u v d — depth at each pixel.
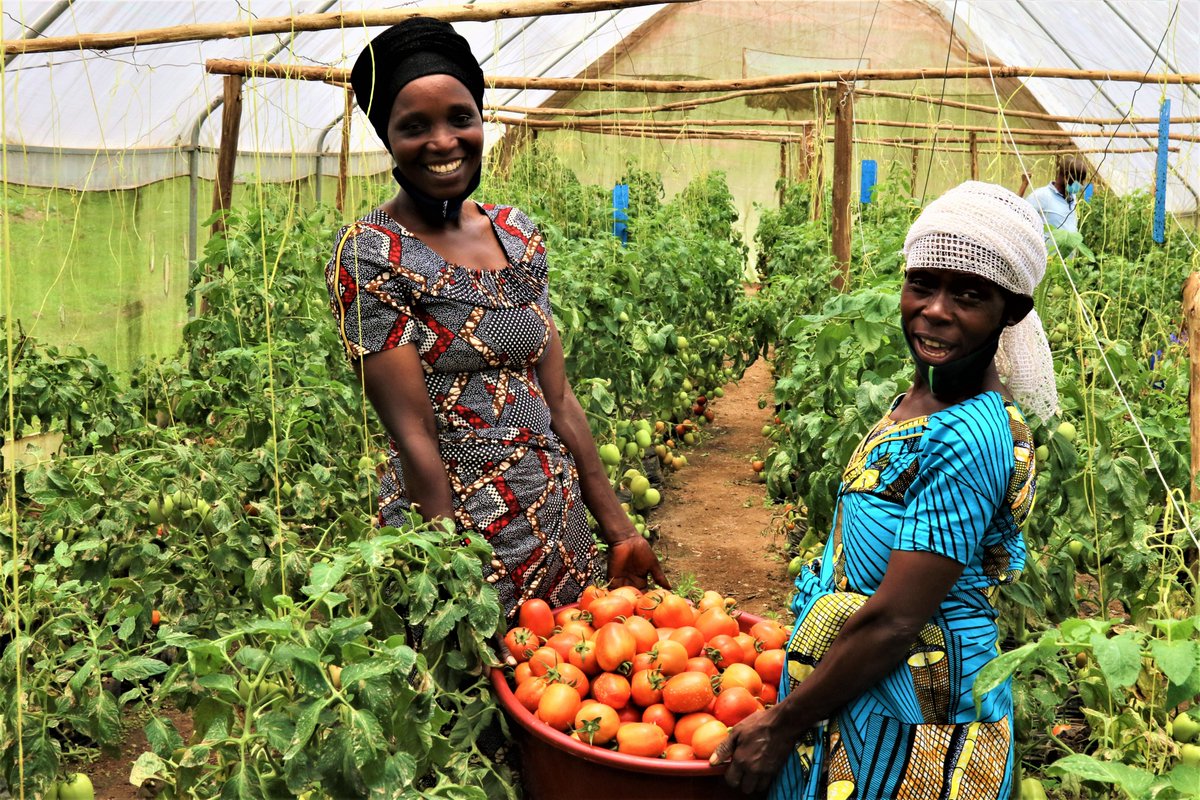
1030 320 1.87
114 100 5.73
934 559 1.65
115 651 2.61
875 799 1.75
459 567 2.13
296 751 1.71
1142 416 3.63
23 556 3.03
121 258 5.79
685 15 15.12
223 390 4.33
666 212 8.48
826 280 6.06
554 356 2.63
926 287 1.71
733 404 8.39
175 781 2.17
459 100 2.28
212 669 1.86
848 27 14.77
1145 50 8.65
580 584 2.57
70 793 2.29
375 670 1.77
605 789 2.02
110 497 3.04
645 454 5.80
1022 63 11.31
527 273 2.48
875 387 2.79
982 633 1.76
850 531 1.82
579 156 14.27
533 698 2.18
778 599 4.43
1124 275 6.45
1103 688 2.58
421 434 2.31
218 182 5.40
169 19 5.67
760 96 15.55
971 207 1.65
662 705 2.15
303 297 4.80
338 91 8.27
